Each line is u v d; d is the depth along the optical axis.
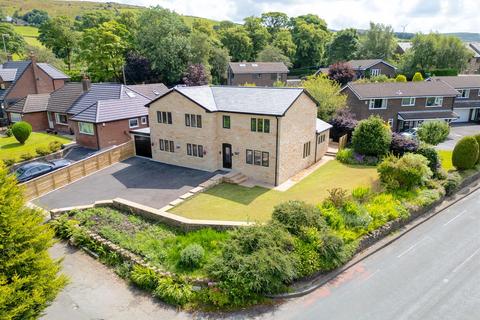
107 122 36.41
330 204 19.36
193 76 65.25
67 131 44.44
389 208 20.30
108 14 105.69
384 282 15.47
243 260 14.74
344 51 93.81
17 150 37.00
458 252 17.81
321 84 43.66
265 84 78.56
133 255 16.83
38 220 12.14
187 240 17.28
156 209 21.67
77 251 18.36
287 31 107.44
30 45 101.50
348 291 14.91
